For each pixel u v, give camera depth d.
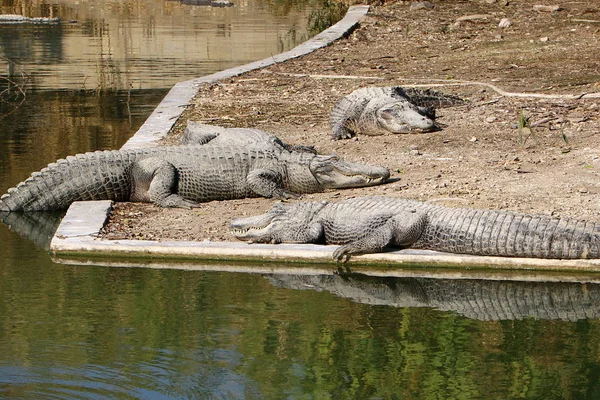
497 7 52.81
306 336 14.90
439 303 16.52
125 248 18.58
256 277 17.77
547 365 13.84
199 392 12.88
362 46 42.62
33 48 45.66
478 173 22.41
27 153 26.45
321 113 30.12
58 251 18.78
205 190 22.08
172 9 61.38
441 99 29.70
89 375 13.40
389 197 19.53
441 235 18.12
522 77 33.53
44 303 16.28
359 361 13.98
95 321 15.45
